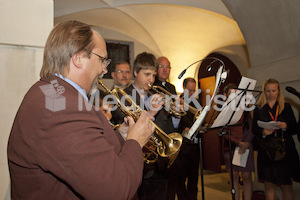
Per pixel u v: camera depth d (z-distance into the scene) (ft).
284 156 7.88
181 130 9.29
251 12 12.57
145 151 5.82
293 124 8.24
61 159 2.20
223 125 6.66
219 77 4.88
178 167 8.86
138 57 6.42
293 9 10.77
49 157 2.22
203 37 21.72
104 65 3.07
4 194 3.76
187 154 9.17
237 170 9.92
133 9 18.95
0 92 3.83
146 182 5.94
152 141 4.84
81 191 2.19
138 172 2.62
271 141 8.01
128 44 21.57
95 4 18.10
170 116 6.88
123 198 2.32
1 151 3.78
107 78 20.15
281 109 8.48
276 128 7.93
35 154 2.26
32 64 4.05
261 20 12.37
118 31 21.17
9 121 3.85
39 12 4.12
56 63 2.76
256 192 11.80
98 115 2.96
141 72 6.28
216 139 20.66
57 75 2.78
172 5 18.21
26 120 2.42
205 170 21.66
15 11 3.96
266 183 8.47
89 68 2.88
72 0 17.28
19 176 2.42
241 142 9.61
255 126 8.77
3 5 3.88
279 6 11.19
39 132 2.30
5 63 3.89
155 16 19.61
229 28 21.03
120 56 21.15
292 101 11.55
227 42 23.03
